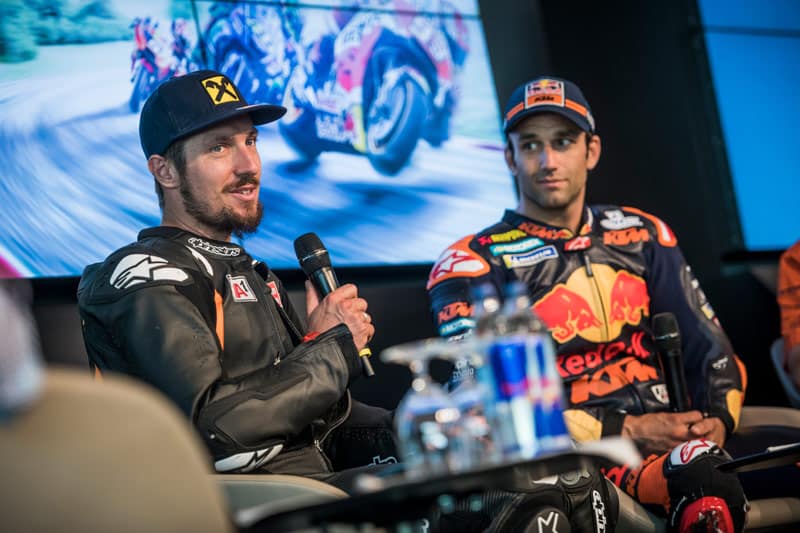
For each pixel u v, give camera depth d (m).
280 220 3.82
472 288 3.32
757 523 3.08
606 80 4.93
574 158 3.41
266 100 3.88
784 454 2.30
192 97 2.72
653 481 2.91
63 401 1.18
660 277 3.47
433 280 3.41
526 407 1.71
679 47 5.23
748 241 5.13
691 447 2.84
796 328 3.69
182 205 2.74
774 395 4.94
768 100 5.39
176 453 1.25
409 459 1.68
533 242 3.40
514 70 4.65
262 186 3.81
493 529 2.49
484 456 1.72
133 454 1.21
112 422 1.20
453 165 4.30
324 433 2.74
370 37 4.20
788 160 5.38
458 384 2.96
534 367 1.74
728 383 3.38
